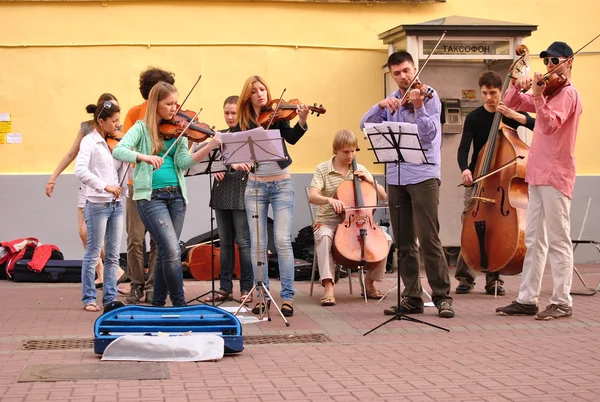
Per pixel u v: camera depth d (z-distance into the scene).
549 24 11.94
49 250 10.27
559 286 7.43
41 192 10.80
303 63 11.34
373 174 11.43
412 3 11.56
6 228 10.73
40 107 10.87
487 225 8.34
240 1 11.20
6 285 9.83
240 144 6.90
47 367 5.49
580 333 6.82
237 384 5.13
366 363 5.74
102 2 10.95
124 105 11.01
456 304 8.38
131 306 6.21
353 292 9.34
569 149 7.30
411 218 7.77
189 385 5.09
